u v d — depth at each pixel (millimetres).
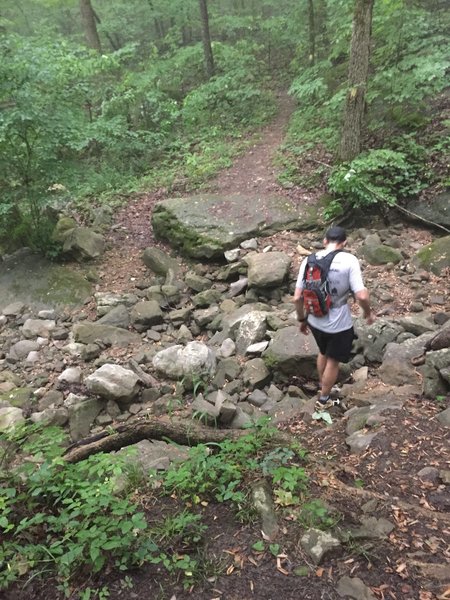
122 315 7215
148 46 19734
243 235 8438
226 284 7840
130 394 5320
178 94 15906
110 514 3080
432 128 9594
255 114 14195
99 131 9156
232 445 3631
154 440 4234
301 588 2594
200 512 3191
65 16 21609
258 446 3746
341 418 4617
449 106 9891
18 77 7637
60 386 5922
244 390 5426
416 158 9062
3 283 8406
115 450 3969
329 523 2961
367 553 2775
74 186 8438
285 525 3006
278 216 8828
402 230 8484
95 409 5289
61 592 2641
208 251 8297
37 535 3006
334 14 12805
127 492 3396
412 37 10508
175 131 14234
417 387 4805
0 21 16656
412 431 4008
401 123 9891
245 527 3018
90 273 8422
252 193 9930
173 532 2979
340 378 5371
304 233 8664
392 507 3158
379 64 10891
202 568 2744
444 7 13070
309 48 15039
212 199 9445
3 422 5211
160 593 2615
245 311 6707
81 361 6488
